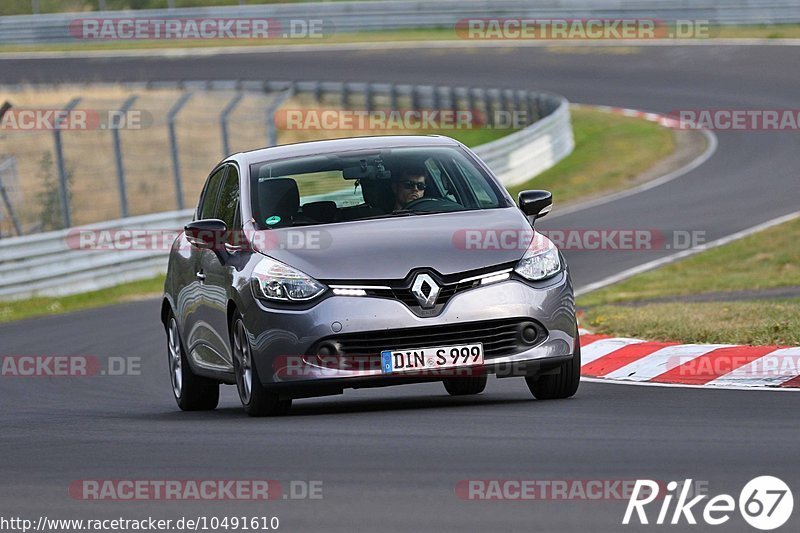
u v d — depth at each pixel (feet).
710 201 265.95
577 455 67.41
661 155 342.23
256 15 574.15
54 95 448.65
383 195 96.84
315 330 86.17
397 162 100.32
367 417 86.28
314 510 57.82
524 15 535.19
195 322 103.81
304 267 88.69
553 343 88.79
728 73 441.27
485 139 411.54
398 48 539.29
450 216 94.12
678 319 125.08
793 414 78.74
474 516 55.26
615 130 382.63
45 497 64.69
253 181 99.76
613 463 64.80
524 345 87.86
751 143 342.64
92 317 197.26
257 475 66.54
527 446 70.85
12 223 278.67
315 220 94.89
